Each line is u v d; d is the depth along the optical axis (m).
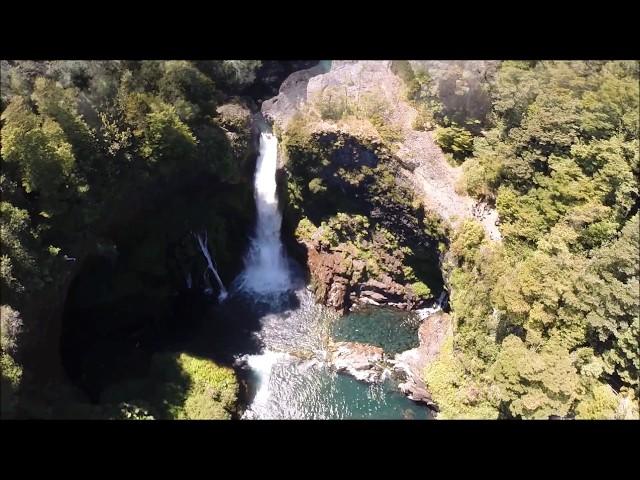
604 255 43.25
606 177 47.28
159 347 54.34
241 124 54.50
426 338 56.66
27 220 42.44
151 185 53.22
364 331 58.44
